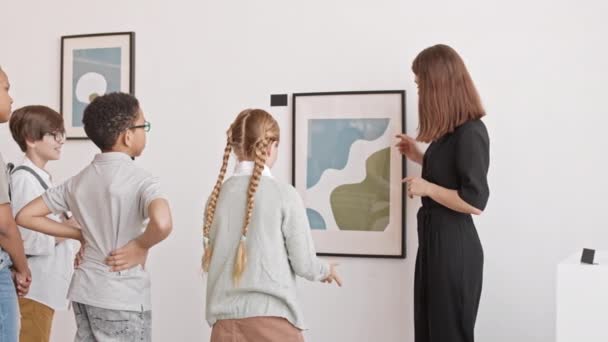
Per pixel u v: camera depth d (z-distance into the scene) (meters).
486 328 2.92
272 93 3.21
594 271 1.99
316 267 2.21
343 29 3.11
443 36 2.98
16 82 3.61
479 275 2.53
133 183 2.18
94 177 2.21
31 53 3.59
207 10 3.31
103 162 2.21
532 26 2.88
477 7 2.94
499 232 2.90
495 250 2.91
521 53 2.88
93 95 3.47
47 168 3.55
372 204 3.06
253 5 3.24
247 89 3.25
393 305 3.05
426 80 2.58
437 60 2.57
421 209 2.64
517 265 2.88
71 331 3.52
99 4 3.48
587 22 2.81
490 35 2.92
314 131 3.13
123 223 2.16
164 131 3.37
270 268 2.13
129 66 3.41
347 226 3.09
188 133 3.33
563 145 2.84
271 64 3.21
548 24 2.86
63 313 3.54
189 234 3.32
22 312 2.76
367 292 3.08
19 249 2.22
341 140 3.10
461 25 2.96
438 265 2.50
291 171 3.17
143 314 2.21
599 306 1.98
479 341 2.92
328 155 3.12
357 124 3.08
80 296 2.17
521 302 2.88
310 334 3.14
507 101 2.90
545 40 2.86
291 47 3.19
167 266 3.35
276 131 2.27
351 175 3.09
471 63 2.94
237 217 2.20
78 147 3.51
